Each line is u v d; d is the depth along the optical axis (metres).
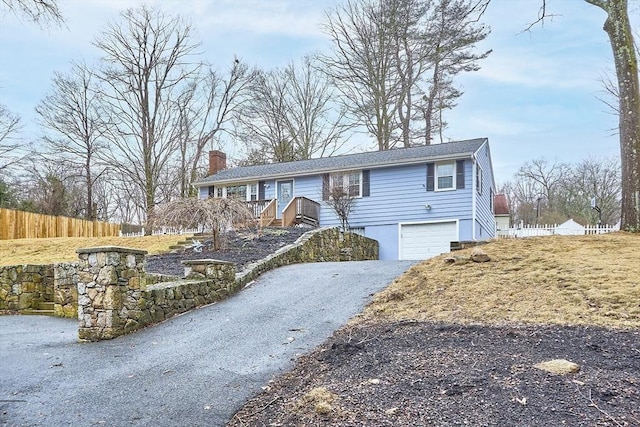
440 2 22.97
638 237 8.84
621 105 10.72
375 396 3.16
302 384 3.68
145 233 18.80
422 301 5.95
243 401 3.49
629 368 3.27
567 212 34.47
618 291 5.20
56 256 11.84
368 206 18.05
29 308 8.34
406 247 17.31
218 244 11.76
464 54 24.22
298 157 29.55
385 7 25.77
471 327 4.63
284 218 16.84
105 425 3.12
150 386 3.84
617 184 32.53
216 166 23.47
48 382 3.96
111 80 23.67
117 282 5.57
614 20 10.84
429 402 2.96
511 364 3.45
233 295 7.64
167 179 26.52
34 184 23.78
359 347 4.39
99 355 4.78
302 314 6.12
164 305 6.29
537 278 6.10
